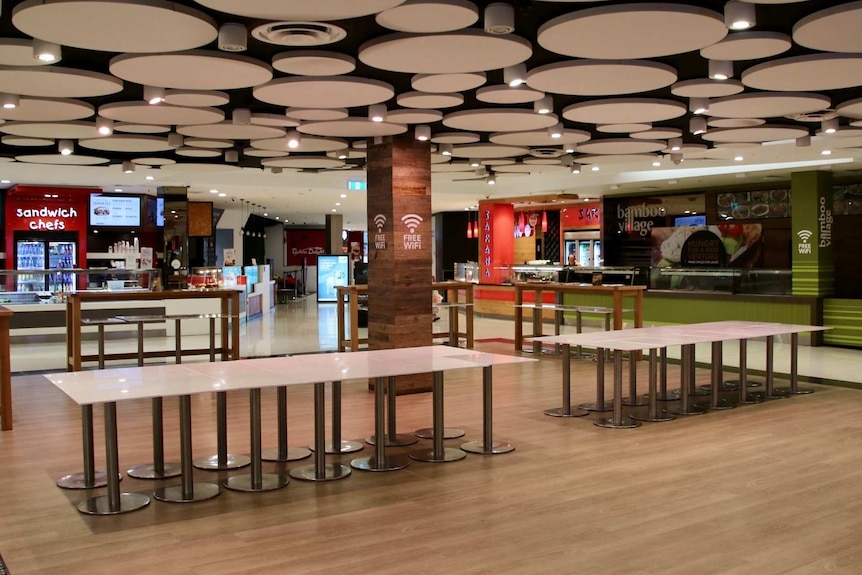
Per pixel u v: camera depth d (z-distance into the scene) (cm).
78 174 1333
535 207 2191
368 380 912
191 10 391
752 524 438
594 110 700
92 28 407
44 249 1571
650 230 1769
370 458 586
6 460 590
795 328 835
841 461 576
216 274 1581
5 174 1291
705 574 367
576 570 372
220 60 488
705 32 435
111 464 467
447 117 743
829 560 385
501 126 788
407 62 501
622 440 643
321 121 748
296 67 512
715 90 614
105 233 1680
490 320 1838
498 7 412
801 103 680
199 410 781
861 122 801
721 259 1631
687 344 716
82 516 459
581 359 1145
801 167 1284
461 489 509
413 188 845
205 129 789
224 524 443
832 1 419
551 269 1758
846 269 1438
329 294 2558
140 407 795
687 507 469
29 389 896
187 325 1428
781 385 909
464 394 861
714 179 1488
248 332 1519
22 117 689
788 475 538
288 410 775
